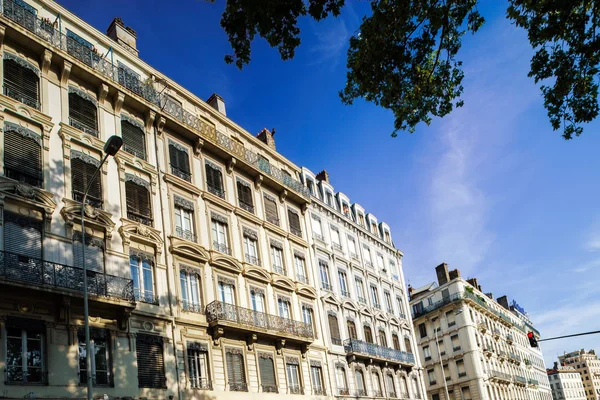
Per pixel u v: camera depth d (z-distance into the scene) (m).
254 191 35.09
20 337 19.14
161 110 29.08
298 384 31.88
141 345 23.34
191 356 25.62
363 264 45.97
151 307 24.53
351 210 48.75
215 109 35.22
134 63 29.38
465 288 69.62
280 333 30.53
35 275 19.67
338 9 14.77
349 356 37.81
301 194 39.78
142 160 27.12
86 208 23.23
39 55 23.89
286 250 36.03
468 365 64.38
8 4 23.12
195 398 24.67
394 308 48.56
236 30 15.24
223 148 32.59
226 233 31.11
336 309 39.38
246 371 28.00
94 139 24.89
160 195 27.56
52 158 22.86
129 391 21.95
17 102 22.19
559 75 15.77
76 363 20.31
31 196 21.36
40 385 18.97
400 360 43.75
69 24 26.42
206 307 27.27
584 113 15.85
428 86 16.75
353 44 16.59
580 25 15.16
